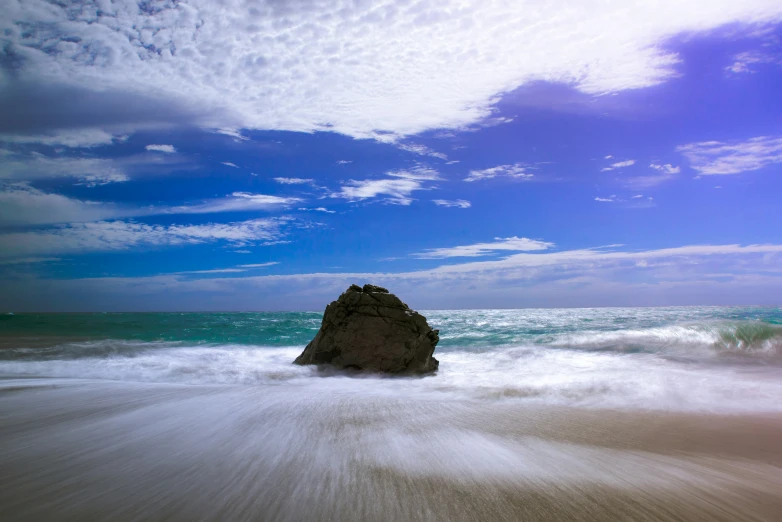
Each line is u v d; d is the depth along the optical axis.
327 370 12.40
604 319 42.06
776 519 3.23
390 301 13.49
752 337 19.14
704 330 21.00
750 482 3.96
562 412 6.79
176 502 3.29
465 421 6.09
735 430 5.82
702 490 3.76
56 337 23.45
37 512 3.10
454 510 3.25
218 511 3.15
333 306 13.73
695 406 7.37
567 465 4.32
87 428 5.36
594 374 11.77
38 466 4.02
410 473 3.99
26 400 7.05
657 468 4.29
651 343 19.72
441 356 17.06
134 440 4.87
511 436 5.36
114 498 3.35
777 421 6.34
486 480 3.87
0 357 14.66
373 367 12.30
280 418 6.03
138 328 29.05
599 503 3.45
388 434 5.32
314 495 3.46
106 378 10.34
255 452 4.50
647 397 8.08
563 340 21.33
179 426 5.50
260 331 27.16
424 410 6.79
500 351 18.33
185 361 13.86
